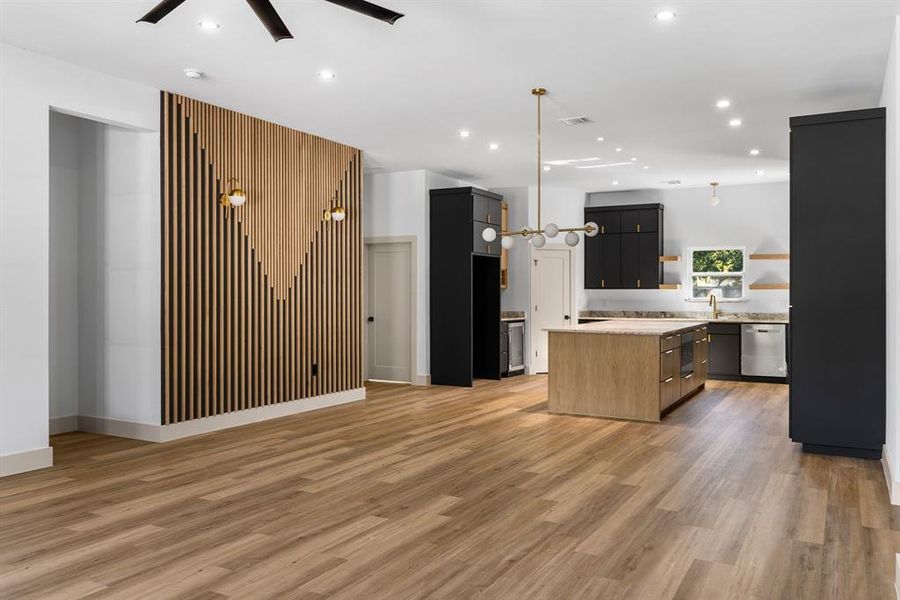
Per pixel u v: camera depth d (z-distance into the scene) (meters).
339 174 7.47
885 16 3.98
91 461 4.93
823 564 3.06
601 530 3.50
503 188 10.44
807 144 5.07
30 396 4.71
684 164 8.49
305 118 6.39
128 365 5.77
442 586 2.83
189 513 3.77
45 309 4.80
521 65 4.84
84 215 6.01
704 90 5.43
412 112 6.16
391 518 3.68
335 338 7.43
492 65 4.85
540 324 10.34
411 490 4.20
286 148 6.76
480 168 8.85
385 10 2.94
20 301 4.67
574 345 6.81
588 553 3.19
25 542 3.33
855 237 4.95
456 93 5.55
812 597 2.72
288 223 6.80
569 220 10.52
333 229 7.40
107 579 2.89
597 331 6.63
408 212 9.08
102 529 3.51
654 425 6.29
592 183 10.02
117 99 5.21
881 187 4.88
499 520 3.65
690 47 4.48
